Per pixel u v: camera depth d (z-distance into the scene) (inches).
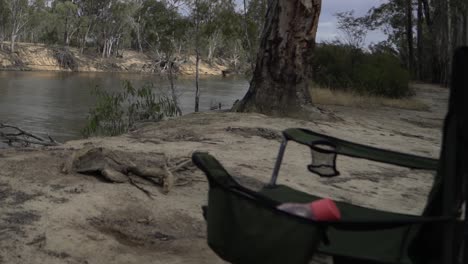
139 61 3919.8
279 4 530.6
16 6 3383.4
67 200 190.9
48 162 239.5
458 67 102.1
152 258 158.7
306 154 335.3
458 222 103.7
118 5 3791.8
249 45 1074.7
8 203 183.0
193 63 3732.8
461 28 1662.2
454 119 104.4
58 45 3774.6
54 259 148.6
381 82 1017.5
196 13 1071.0
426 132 572.1
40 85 1887.3
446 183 103.9
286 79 535.2
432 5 2087.8
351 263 112.3
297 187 248.2
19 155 254.8
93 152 226.4
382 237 122.7
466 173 103.0
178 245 170.4
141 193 209.5
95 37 4030.5
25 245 153.5
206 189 228.5
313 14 529.3
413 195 263.9
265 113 536.1
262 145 354.3
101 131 547.5
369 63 1072.2
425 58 2139.5
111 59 3848.4
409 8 2065.7
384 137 470.9
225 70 3853.3
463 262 101.0
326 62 1037.2
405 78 1063.0
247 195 108.3
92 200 193.8
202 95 1481.3
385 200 248.8
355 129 499.8
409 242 114.6
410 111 842.2
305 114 530.0
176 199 210.2
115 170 221.0
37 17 3617.1
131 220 184.9
